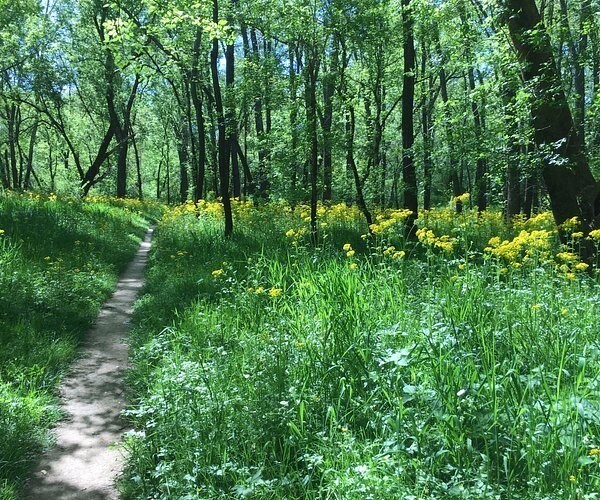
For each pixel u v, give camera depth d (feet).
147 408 14.84
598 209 27.09
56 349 20.24
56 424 15.19
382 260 23.77
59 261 30.96
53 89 97.04
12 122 122.11
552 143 26.40
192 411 13.46
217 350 16.72
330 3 37.22
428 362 12.98
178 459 11.85
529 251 21.21
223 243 40.86
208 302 24.62
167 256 40.06
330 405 12.67
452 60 36.35
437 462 10.18
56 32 87.30
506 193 59.98
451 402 10.94
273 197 66.90
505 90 30.63
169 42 40.91
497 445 9.85
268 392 13.26
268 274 26.08
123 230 56.80
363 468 9.77
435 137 44.62
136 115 146.20
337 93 41.91
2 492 11.37
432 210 56.75
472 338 14.07
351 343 14.34
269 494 10.39
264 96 46.39
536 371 12.71
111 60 83.56
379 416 11.96
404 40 42.78
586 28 30.04
